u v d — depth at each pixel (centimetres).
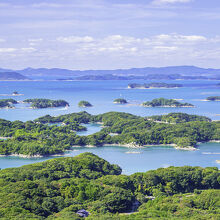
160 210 18462
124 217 16975
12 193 19225
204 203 19612
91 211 18675
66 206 19162
